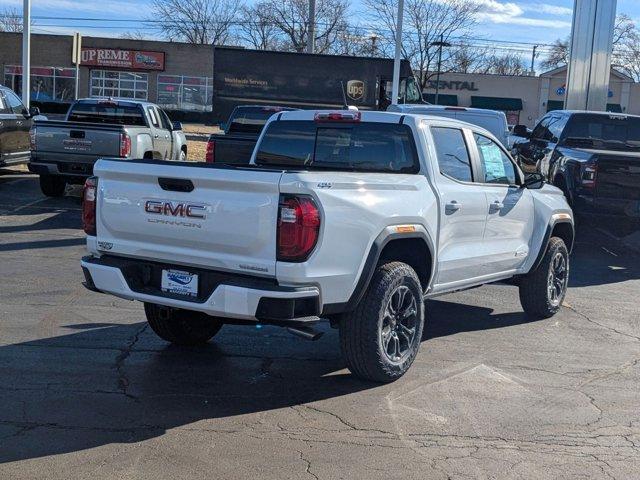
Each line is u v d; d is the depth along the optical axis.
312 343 6.91
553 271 8.13
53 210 14.00
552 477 4.37
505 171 7.46
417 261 6.18
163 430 4.84
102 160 5.64
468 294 9.32
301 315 5.02
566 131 12.93
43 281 8.84
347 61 29.27
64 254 10.44
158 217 5.32
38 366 5.96
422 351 6.77
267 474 4.28
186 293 5.29
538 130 14.67
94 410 5.12
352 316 5.54
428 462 4.50
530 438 4.93
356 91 29.22
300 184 4.88
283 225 4.87
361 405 5.38
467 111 15.15
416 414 5.26
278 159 7.01
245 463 4.41
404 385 5.83
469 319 8.07
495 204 7.02
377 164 6.46
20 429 4.77
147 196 5.36
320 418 5.12
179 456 4.47
